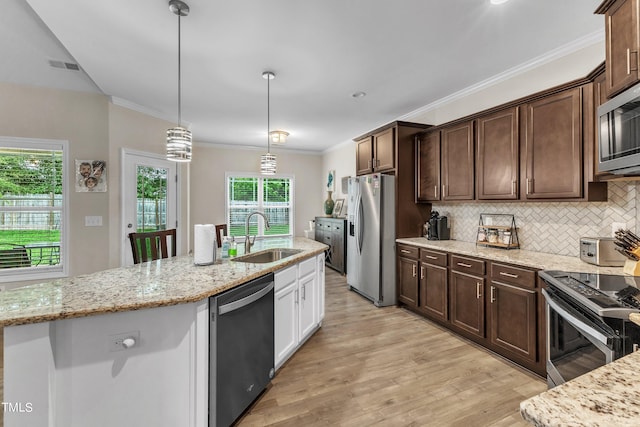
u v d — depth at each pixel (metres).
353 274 4.44
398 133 3.88
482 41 2.49
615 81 1.69
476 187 3.10
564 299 1.66
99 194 3.68
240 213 6.83
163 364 1.45
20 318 1.18
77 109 3.60
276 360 2.20
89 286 1.60
